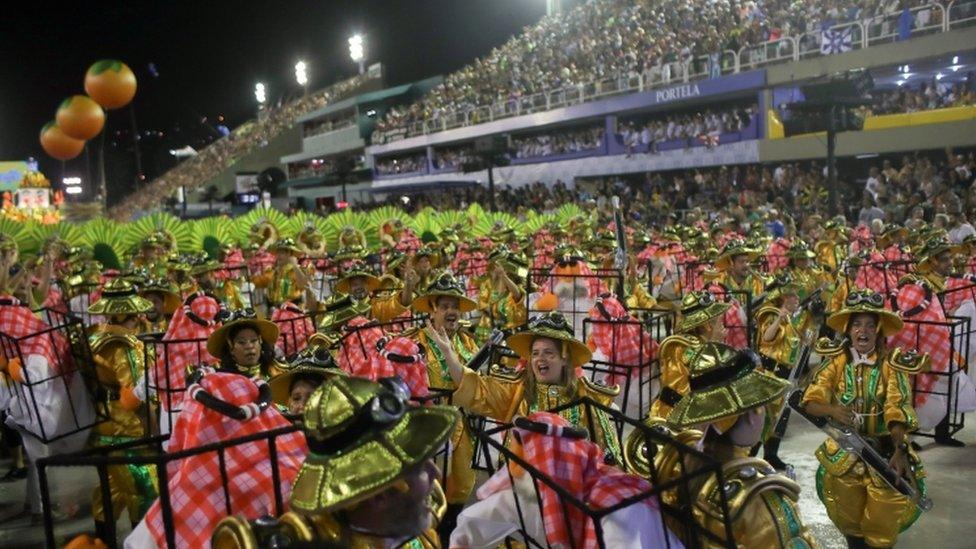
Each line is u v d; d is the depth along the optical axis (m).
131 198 59.97
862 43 23.44
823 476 5.10
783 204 20.67
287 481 2.96
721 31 28.56
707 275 10.52
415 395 4.96
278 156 61.50
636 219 24.11
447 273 6.08
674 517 2.96
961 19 21.45
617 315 6.98
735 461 3.07
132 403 5.60
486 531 3.17
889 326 4.93
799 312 7.57
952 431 7.66
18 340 5.77
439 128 42.44
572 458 3.04
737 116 27.20
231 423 3.05
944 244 9.38
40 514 6.48
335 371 3.76
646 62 30.58
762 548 2.96
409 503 2.33
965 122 21.52
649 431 2.98
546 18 43.06
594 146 33.19
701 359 3.16
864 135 23.59
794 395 5.05
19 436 7.54
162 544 2.95
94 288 11.27
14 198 49.53
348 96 60.84
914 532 5.81
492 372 4.68
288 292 12.07
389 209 20.55
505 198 32.84
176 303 7.46
